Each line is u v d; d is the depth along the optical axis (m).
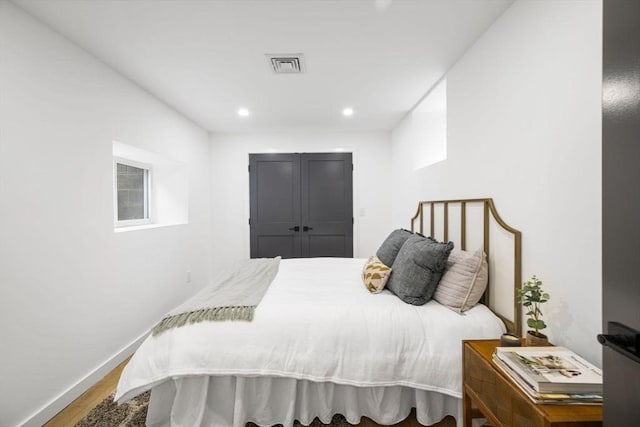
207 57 1.87
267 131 3.76
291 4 1.38
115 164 2.53
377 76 2.16
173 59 1.89
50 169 1.52
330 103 2.72
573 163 1.07
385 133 3.78
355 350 1.31
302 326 1.35
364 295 1.64
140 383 1.27
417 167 2.88
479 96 1.68
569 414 0.78
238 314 1.39
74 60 1.67
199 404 1.32
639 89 0.56
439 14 1.47
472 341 1.24
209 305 1.47
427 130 2.86
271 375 1.29
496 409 0.98
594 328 1.00
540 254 1.23
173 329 1.36
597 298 0.99
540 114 1.23
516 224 1.37
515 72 1.37
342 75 2.14
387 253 2.02
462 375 1.24
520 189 1.34
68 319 1.62
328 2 1.38
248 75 2.13
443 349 1.30
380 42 1.72
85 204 1.75
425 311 1.42
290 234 3.82
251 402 1.38
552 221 1.17
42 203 1.47
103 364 1.87
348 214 3.82
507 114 1.43
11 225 1.33
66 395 1.58
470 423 1.20
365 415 1.41
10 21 1.33
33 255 1.43
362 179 3.80
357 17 1.49
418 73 2.11
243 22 1.52
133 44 1.70
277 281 1.95
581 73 1.04
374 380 1.28
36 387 1.43
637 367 0.56
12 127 1.34
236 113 3.00
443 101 2.62
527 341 1.12
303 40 1.69
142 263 2.34
